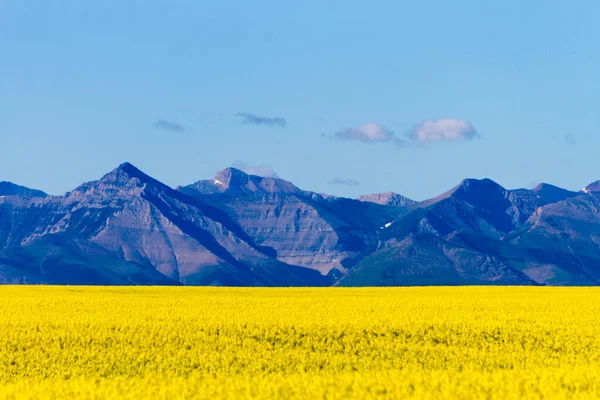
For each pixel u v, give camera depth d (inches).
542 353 2150.6
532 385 1539.1
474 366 1995.6
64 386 1572.3
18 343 2279.8
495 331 2493.8
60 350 2192.4
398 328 2527.1
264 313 2938.0
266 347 2244.1
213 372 1934.1
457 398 1445.6
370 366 2009.1
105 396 1471.5
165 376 1860.2
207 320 2682.1
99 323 2596.0
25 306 3277.6
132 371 1957.4
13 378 1889.8
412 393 1480.1
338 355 2148.1
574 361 2031.3
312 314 2898.6
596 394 1485.0
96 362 2052.2
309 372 1919.3
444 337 2416.3
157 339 2331.4
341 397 1451.8
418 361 2076.8
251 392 1485.0
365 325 2554.1
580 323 2674.7
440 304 3383.4
